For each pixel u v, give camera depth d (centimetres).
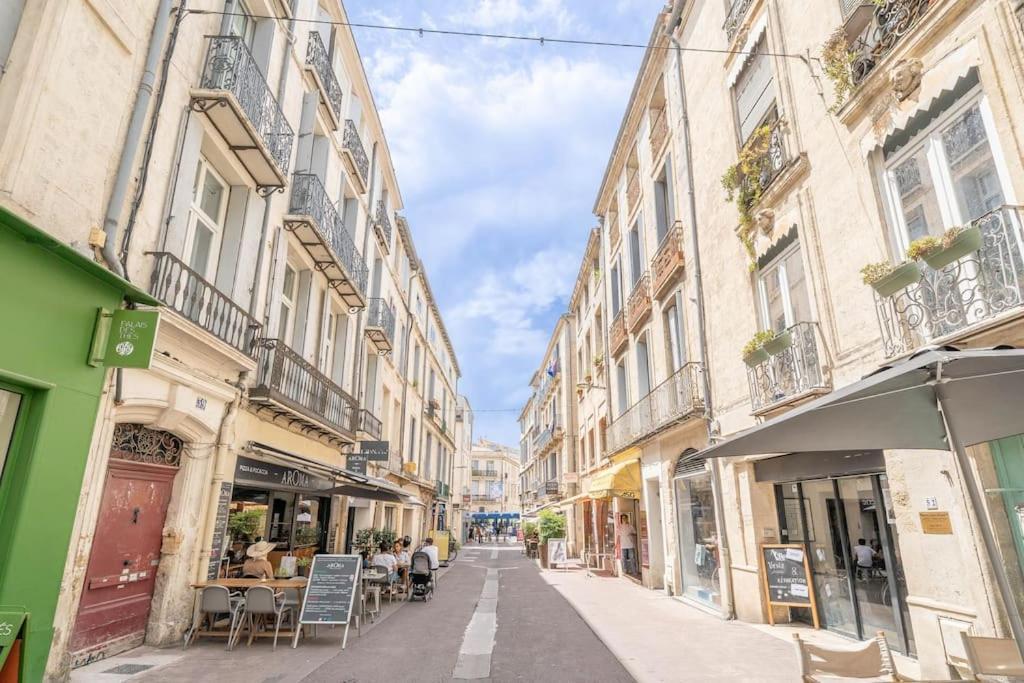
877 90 668
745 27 1018
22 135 505
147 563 706
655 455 1420
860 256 698
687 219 1255
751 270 959
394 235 2156
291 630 821
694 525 1197
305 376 1084
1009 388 323
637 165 1791
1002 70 517
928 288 558
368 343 1744
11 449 500
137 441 691
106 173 607
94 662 612
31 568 499
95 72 592
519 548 4281
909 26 625
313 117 1152
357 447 1545
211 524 789
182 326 691
